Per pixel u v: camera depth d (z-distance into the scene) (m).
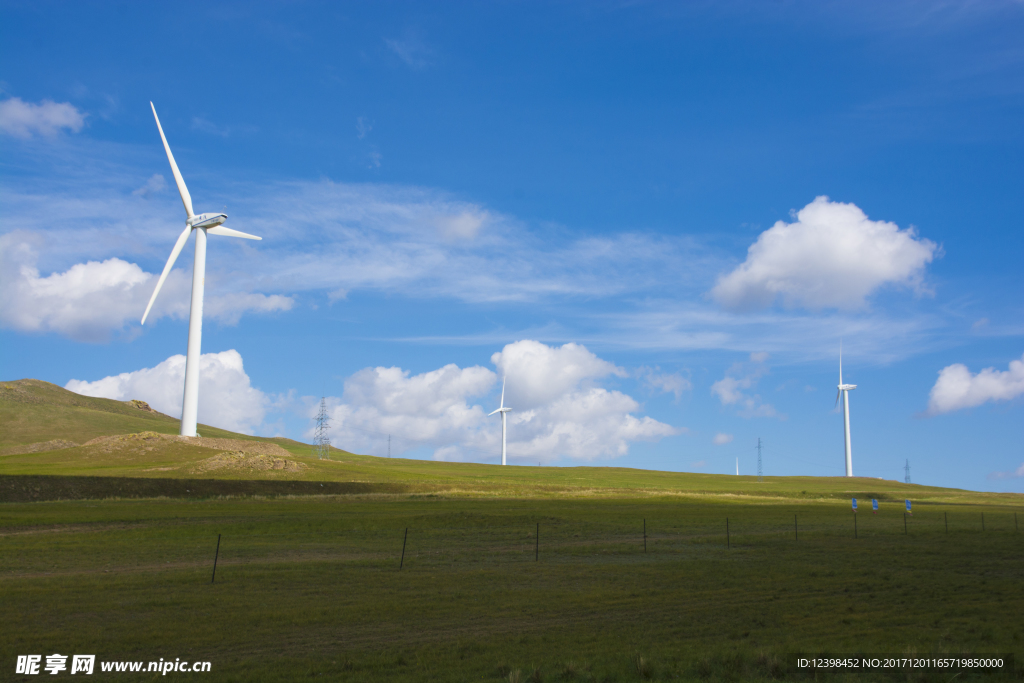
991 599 27.28
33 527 53.12
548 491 103.94
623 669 18.59
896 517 68.81
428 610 26.52
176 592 29.53
